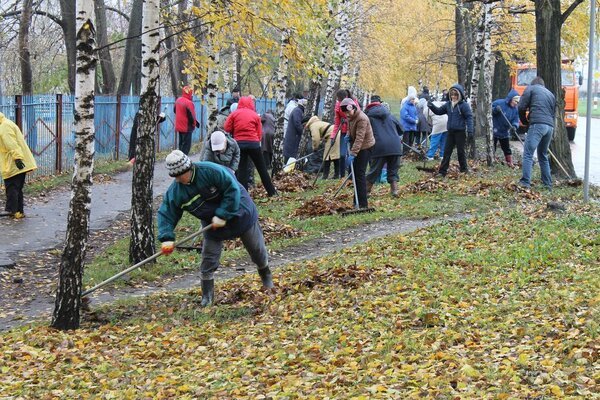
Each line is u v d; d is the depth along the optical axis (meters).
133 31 33.66
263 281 10.02
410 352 6.92
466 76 31.95
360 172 15.58
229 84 40.09
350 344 7.38
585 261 9.90
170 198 9.14
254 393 6.30
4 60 34.34
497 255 10.56
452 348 6.90
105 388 6.89
